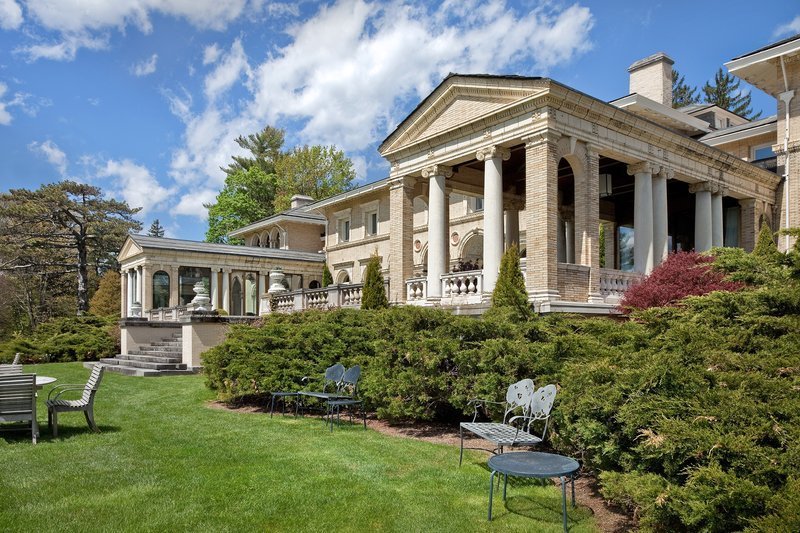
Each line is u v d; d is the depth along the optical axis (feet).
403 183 59.67
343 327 41.01
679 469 15.53
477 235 88.79
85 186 148.15
